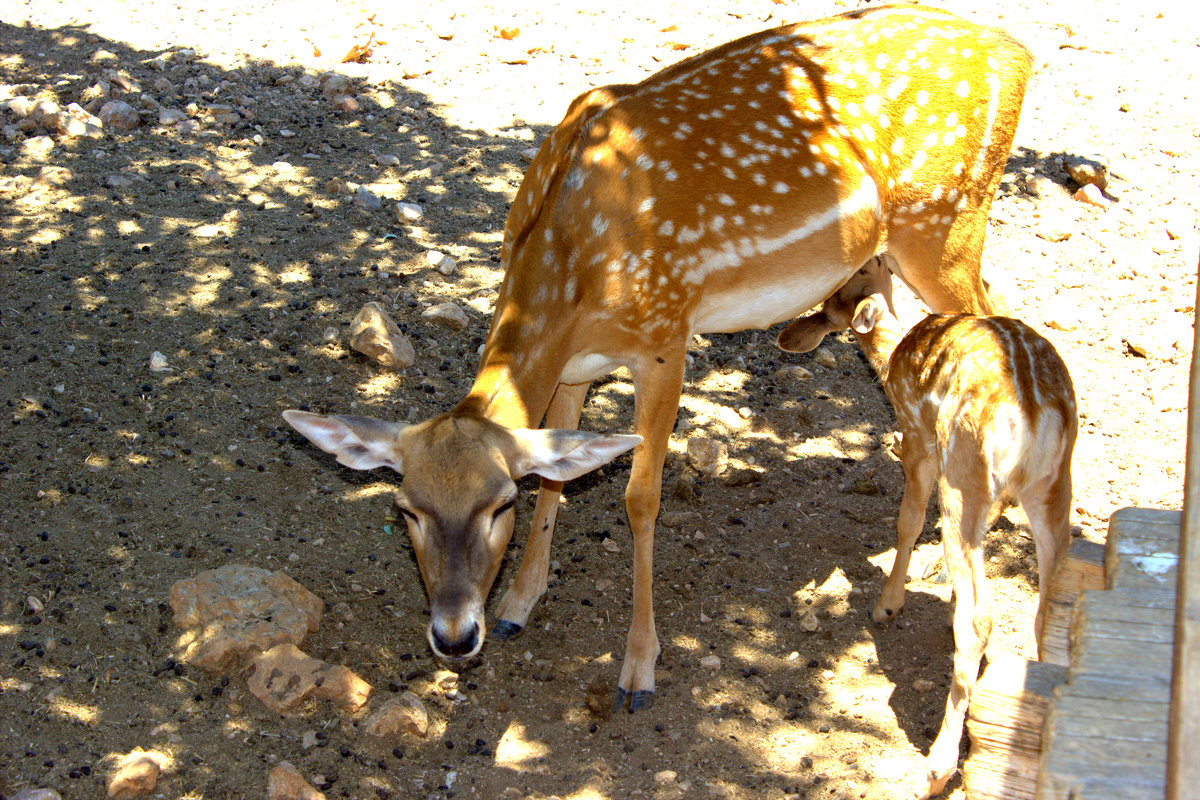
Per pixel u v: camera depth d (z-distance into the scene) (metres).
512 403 3.88
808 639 4.41
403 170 7.58
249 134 7.80
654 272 4.18
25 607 4.15
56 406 5.19
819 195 4.48
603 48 9.45
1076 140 8.34
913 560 4.86
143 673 3.93
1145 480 5.14
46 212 6.62
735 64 4.60
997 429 3.57
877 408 5.95
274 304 6.08
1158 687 1.79
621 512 5.18
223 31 9.38
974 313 5.15
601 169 4.19
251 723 3.79
